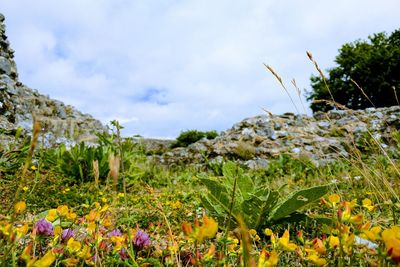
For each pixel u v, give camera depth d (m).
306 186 4.80
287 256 1.58
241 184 2.42
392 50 21.34
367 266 1.15
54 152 6.15
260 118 14.59
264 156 11.49
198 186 5.78
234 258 1.42
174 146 21.36
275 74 2.42
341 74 23.38
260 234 2.20
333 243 0.94
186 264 1.42
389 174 3.09
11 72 11.27
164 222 2.34
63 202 3.46
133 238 1.40
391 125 10.20
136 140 7.20
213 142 13.67
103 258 1.21
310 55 2.46
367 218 2.06
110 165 0.73
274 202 2.20
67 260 1.00
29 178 4.04
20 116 9.68
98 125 16.89
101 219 1.23
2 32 11.71
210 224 0.67
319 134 11.63
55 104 14.16
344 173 4.52
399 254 0.65
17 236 0.97
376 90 21.80
